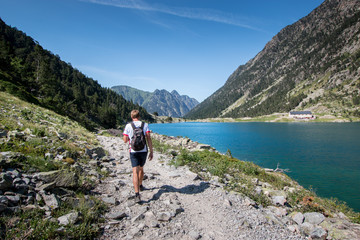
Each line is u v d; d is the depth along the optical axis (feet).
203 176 29.84
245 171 41.52
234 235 13.85
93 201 15.69
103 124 312.29
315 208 22.17
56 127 52.75
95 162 28.53
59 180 15.81
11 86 106.83
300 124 533.96
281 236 14.70
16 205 11.93
